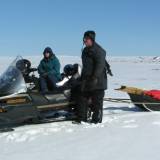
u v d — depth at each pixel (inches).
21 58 260.4
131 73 1027.3
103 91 255.9
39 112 249.8
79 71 269.4
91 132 226.4
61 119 259.6
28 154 184.2
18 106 240.1
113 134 218.5
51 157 177.6
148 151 182.7
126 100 307.6
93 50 247.0
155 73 1019.9
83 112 257.3
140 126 237.0
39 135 224.4
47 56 275.7
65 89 261.9
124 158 173.0
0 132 234.2
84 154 180.7
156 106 294.4
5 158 179.6
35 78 263.4
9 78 247.6
